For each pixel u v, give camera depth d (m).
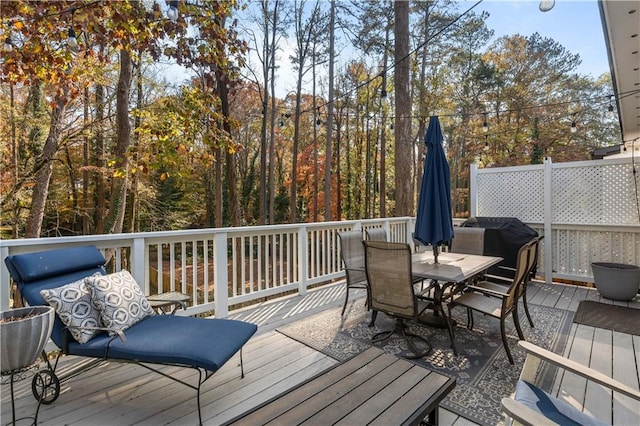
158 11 4.89
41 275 2.14
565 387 2.23
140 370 2.45
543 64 14.79
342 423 1.33
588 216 4.84
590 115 14.67
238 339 2.12
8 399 2.07
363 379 1.67
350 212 18.73
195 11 5.22
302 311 3.74
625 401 2.06
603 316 3.57
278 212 18.77
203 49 5.72
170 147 6.62
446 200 3.38
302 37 13.35
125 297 2.29
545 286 4.86
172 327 2.23
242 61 6.56
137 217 10.61
